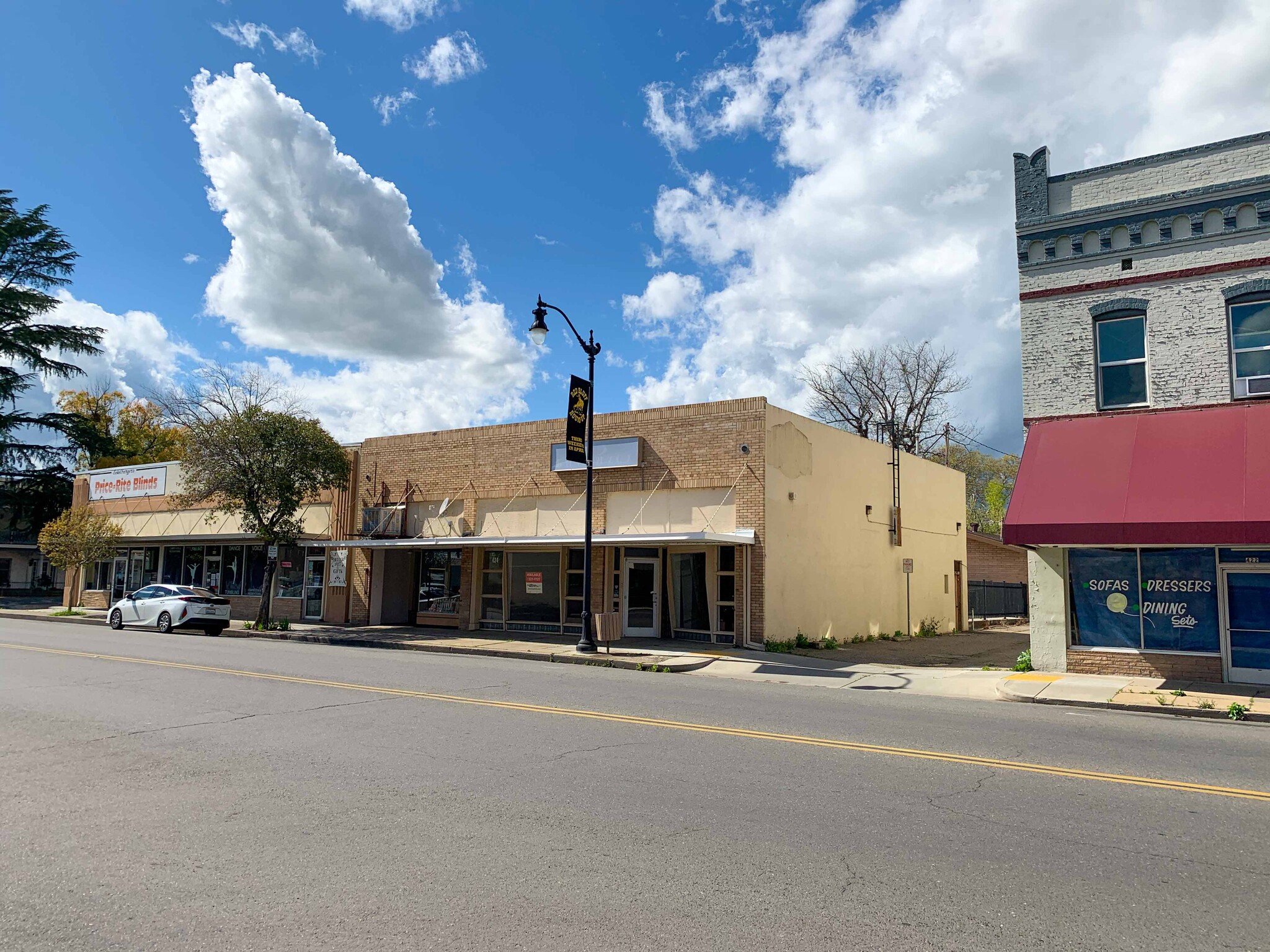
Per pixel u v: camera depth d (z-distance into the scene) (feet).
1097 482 46.42
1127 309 51.06
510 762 25.63
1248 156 49.14
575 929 13.96
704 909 14.85
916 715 36.68
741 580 66.23
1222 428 45.85
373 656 58.90
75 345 169.48
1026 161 55.21
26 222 164.66
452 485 84.89
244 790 22.39
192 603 83.20
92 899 15.19
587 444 64.80
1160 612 48.83
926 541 97.14
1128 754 28.58
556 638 73.77
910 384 154.51
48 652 57.36
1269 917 14.84
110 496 124.67
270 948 13.25
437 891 15.56
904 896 15.55
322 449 86.12
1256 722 37.60
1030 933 14.05
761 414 66.44
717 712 35.73
